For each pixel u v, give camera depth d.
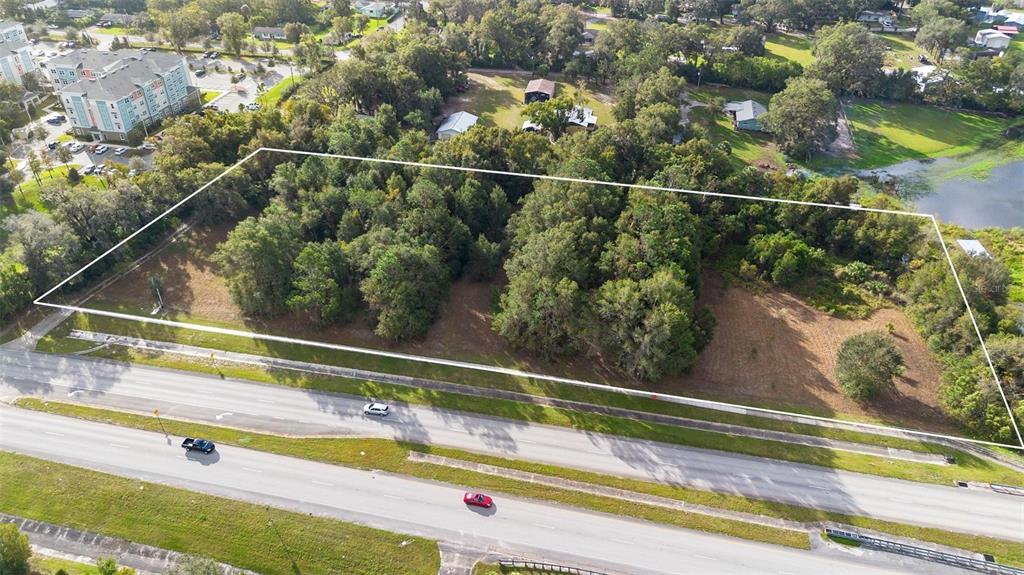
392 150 116.38
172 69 159.12
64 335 93.25
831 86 173.12
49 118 158.75
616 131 124.25
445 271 97.12
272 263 91.88
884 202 120.88
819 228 115.25
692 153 120.31
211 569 56.50
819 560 65.25
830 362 91.00
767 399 84.62
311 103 135.38
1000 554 65.62
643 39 187.88
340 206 106.69
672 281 83.38
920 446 78.19
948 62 197.62
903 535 67.44
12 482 71.81
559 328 86.19
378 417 80.62
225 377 86.31
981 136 165.62
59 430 78.31
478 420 80.62
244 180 114.25
